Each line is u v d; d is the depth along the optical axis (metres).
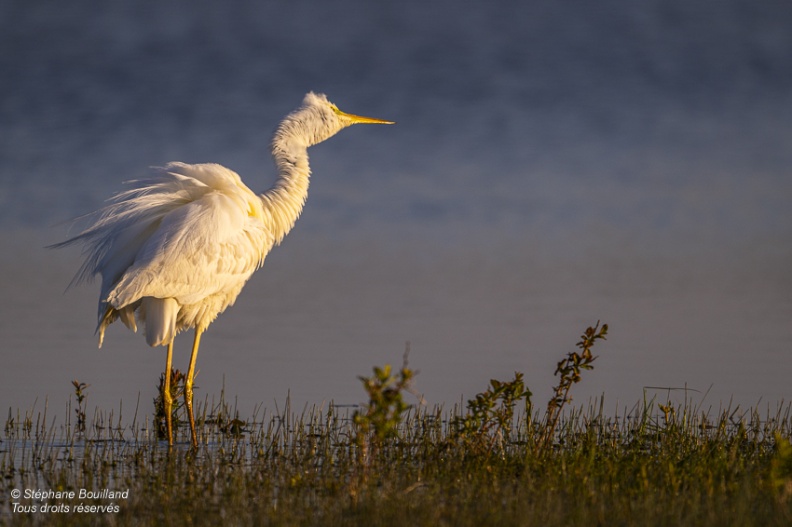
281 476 9.55
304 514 8.27
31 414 12.42
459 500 8.49
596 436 10.77
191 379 11.95
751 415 12.20
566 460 9.66
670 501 8.28
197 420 12.15
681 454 10.02
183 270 11.34
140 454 10.57
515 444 10.74
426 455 10.23
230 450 10.87
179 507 8.57
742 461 9.55
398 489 8.76
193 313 12.16
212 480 9.38
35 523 8.38
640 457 9.79
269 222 13.15
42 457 10.54
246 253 12.20
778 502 8.04
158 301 11.43
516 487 8.95
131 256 11.39
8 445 10.98
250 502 8.75
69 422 12.14
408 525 7.80
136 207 11.61
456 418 10.55
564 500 8.41
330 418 12.08
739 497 8.14
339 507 8.40
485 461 9.62
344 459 10.01
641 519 7.82
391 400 8.55
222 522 8.12
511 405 10.84
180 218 11.48
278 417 12.29
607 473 9.21
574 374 10.71
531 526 7.74
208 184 12.20
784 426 11.47
